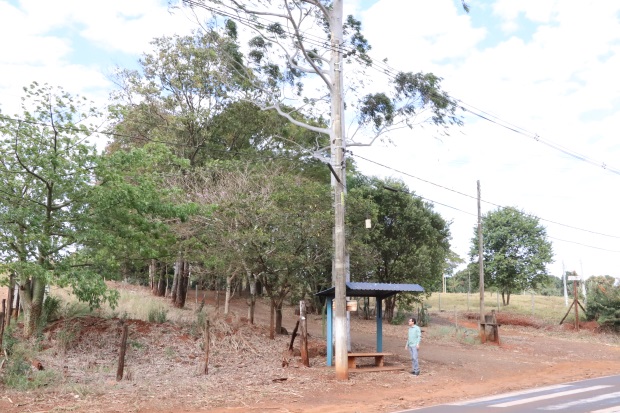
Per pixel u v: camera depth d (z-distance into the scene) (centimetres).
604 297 3706
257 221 2014
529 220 4969
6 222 1647
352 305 1586
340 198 1614
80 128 1683
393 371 1709
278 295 2334
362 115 2466
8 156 1650
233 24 2438
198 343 1856
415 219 3428
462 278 7994
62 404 1062
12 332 1708
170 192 1916
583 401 1207
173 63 2928
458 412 1073
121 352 1342
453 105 2358
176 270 3162
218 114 3042
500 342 2712
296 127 3108
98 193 1662
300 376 1507
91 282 1645
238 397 1205
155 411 1049
